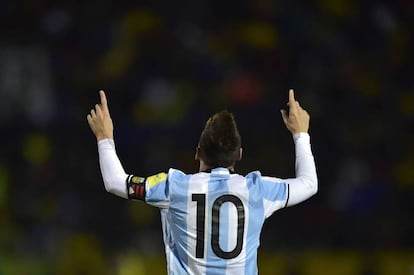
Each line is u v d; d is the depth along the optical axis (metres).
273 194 15.16
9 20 52.34
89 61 52.34
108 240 43.31
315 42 56.44
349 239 45.75
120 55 52.72
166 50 53.34
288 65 54.50
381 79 56.12
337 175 49.16
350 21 58.72
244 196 14.96
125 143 48.62
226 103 51.16
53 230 42.06
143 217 44.47
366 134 51.84
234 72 53.03
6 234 39.91
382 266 41.28
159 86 51.56
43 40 52.00
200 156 15.36
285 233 44.78
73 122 49.06
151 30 54.06
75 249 41.00
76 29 53.25
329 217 46.69
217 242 14.75
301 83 53.44
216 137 15.15
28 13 52.97
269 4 57.16
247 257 14.87
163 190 14.89
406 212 48.84
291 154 48.72
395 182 49.97
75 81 51.12
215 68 52.94
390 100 54.75
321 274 40.59
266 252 41.69
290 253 40.72
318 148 49.91
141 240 43.06
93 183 45.97
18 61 50.38
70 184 45.62
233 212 14.84
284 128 50.19
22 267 38.84
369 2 59.97
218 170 15.12
